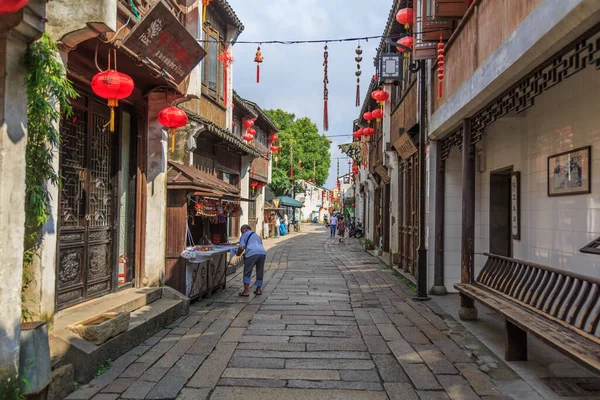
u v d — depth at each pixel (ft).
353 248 71.05
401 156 41.19
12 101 11.03
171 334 19.70
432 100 29.60
